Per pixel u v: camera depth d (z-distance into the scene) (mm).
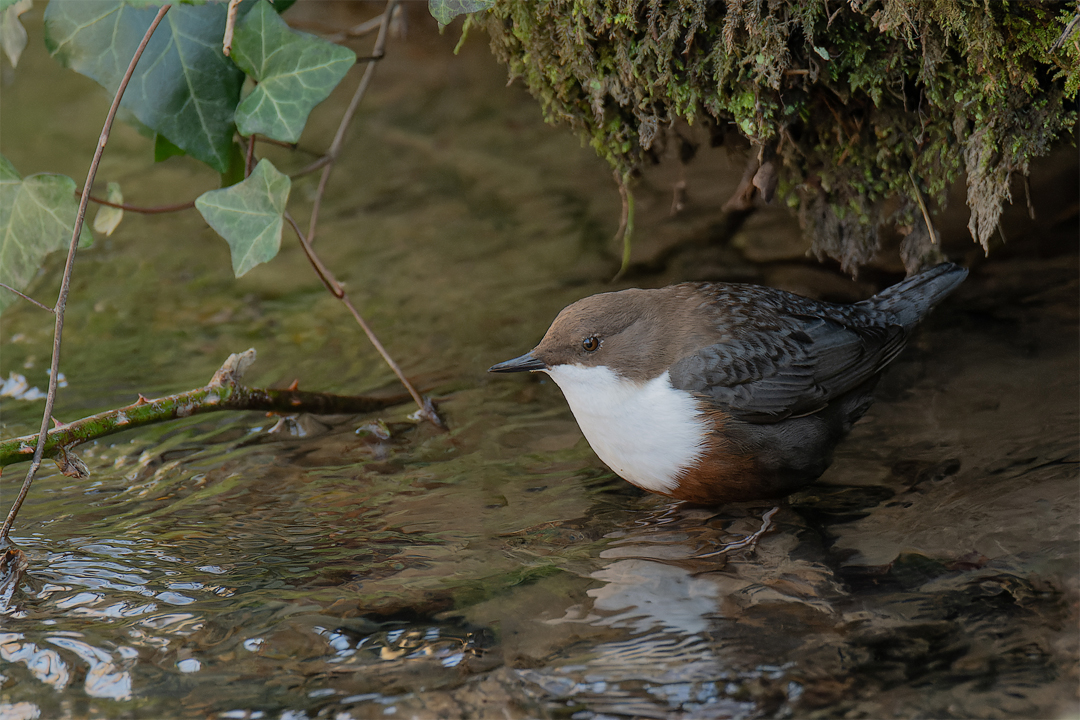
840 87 5848
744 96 5723
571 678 4191
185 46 6098
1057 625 4289
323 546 5355
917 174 6258
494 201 10453
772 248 9016
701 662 4254
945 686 3977
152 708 4074
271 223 5828
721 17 5551
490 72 13234
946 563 4883
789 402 5605
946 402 6656
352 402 6914
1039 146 5520
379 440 6668
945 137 5910
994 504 5375
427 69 13391
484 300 8586
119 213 6602
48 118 12359
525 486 6059
